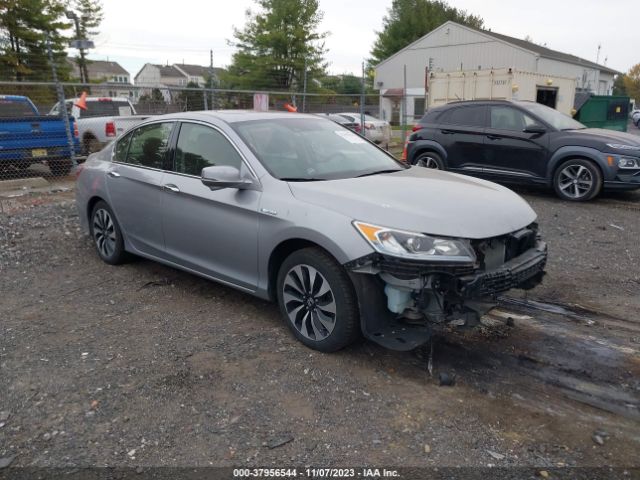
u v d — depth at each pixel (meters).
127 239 5.45
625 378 3.51
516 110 9.62
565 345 3.95
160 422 3.05
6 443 2.88
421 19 55.09
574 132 9.09
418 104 41.56
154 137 5.12
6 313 4.57
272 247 3.89
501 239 3.62
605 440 2.89
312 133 4.79
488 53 37.72
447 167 10.42
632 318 4.44
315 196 3.76
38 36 29.19
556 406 3.21
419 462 2.72
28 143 11.11
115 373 3.57
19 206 9.00
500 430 2.98
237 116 4.70
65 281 5.36
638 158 8.61
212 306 4.68
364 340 4.00
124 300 4.84
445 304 3.33
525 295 4.90
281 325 4.27
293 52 35.62
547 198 9.53
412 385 3.42
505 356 3.79
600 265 5.79
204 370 3.59
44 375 3.54
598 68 44.25
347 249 3.41
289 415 3.11
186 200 4.55
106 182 5.53
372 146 5.12
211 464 2.71
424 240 3.28
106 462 2.73
